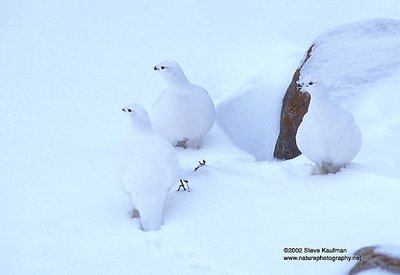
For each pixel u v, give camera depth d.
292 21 19.59
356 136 11.03
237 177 10.96
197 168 11.34
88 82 16.84
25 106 15.41
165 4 20.89
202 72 17.34
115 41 19.00
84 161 12.10
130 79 17.03
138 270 8.19
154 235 8.93
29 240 8.98
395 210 9.30
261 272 8.12
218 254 8.46
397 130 12.79
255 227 9.07
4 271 8.24
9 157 12.45
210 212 9.56
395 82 13.64
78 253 8.59
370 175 10.73
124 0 21.14
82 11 20.59
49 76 17.12
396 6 20.22
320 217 9.26
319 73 14.36
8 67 17.62
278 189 10.39
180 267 8.24
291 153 14.32
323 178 10.85
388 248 8.10
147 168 9.50
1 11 20.70
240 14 20.16
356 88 13.83
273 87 16.05
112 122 14.59
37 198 10.44
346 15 19.83
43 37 19.25
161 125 13.04
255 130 15.43
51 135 13.76
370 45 14.47
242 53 18.11
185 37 19.09
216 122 14.74
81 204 10.12
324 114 10.82
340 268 8.14
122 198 10.32
